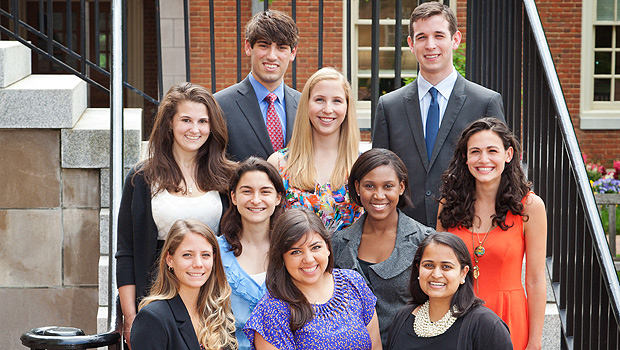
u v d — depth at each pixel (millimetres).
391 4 9602
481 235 2936
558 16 10820
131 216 3062
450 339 2498
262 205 2857
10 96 4199
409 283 2715
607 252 3021
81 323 4391
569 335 3324
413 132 3377
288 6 9250
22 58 4656
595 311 3135
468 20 4398
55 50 10641
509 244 2900
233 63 9234
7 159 4297
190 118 3000
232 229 2914
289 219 2578
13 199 4320
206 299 2662
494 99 3367
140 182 3043
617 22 10922
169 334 2551
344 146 3227
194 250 2594
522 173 2938
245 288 2820
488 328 2465
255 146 3535
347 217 3176
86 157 4273
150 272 3035
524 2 3838
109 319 2930
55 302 4379
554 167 3541
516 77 3939
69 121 4238
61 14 10609
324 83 3139
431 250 2531
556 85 3457
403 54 9617
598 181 9320
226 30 9172
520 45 3916
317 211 3166
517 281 2941
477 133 2879
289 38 3566
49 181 4316
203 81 9188
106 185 4320
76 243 4355
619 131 10930
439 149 3340
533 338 2934
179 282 2645
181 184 3064
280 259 2588
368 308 2691
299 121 3205
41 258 4355
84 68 4582
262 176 2863
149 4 10312
